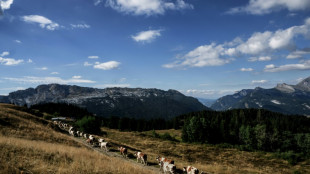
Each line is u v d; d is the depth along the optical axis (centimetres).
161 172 2445
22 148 1764
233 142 11069
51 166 1407
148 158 3341
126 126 15175
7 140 2008
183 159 4544
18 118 4328
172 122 17038
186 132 10706
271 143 9831
